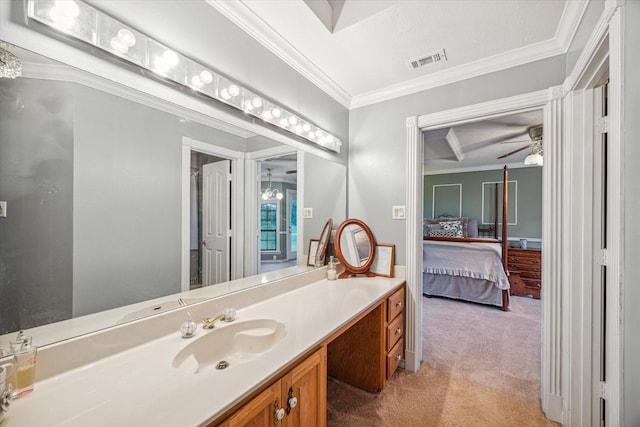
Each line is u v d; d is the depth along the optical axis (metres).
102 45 1.01
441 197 6.54
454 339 2.92
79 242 1.00
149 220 1.21
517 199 5.74
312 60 2.02
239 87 1.52
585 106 1.60
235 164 1.60
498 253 4.03
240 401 0.84
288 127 1.91
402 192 2.37
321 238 2.32
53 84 0.93
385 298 1.99
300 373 1.10
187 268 1.36
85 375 0.91
